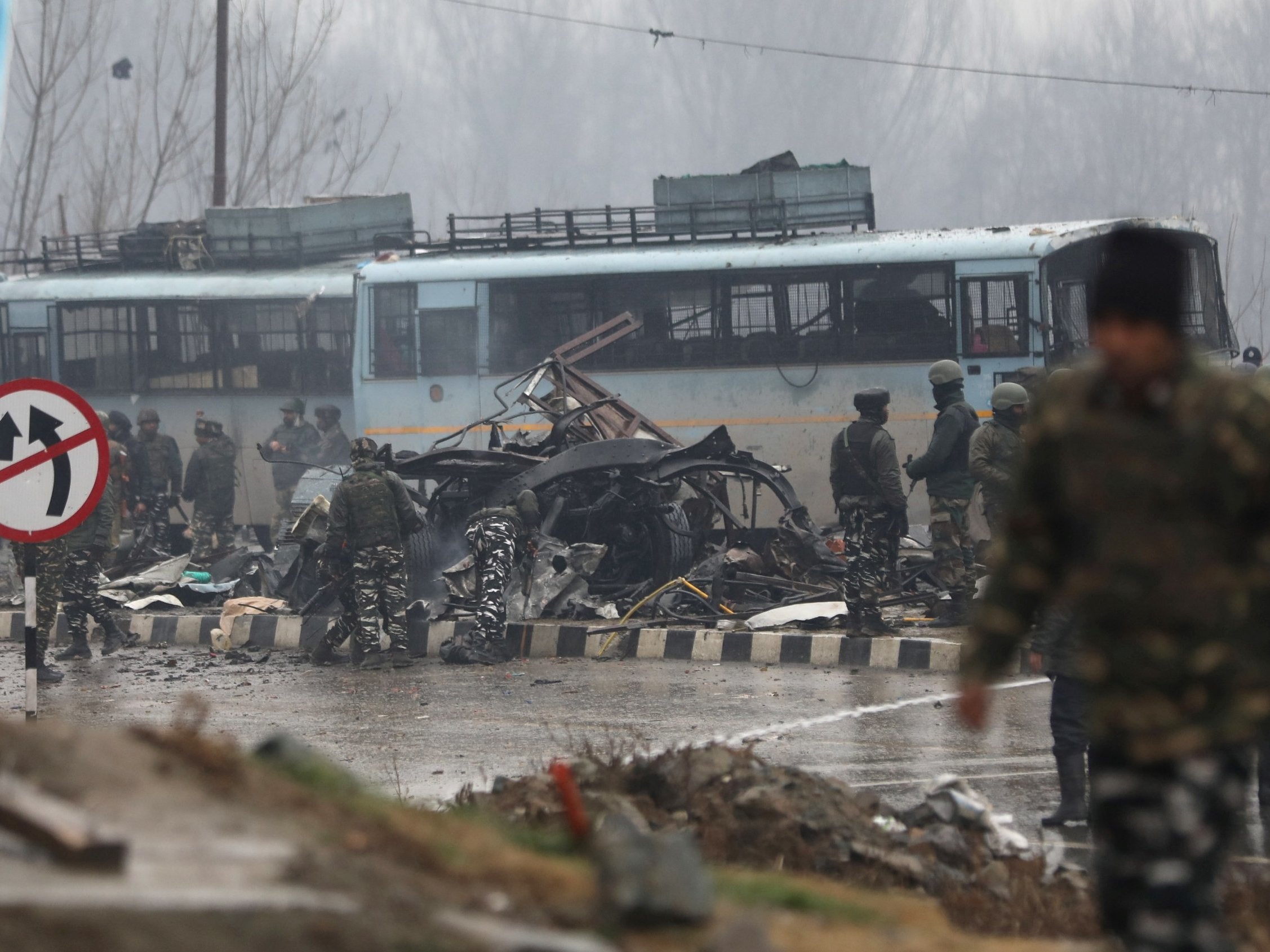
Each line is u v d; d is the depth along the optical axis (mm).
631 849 12273
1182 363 10414
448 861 12961
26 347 81938
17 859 10703
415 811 15398
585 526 54094
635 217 73125
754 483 55719
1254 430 10102
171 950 9547
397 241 79188
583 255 71750
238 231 82562
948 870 18766
